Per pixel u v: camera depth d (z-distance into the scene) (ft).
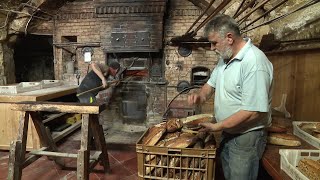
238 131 4.67
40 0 11.87
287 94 8.08
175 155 4.62
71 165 9.19
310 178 3.84
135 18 12.35
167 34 12.89
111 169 8.87
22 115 7.05
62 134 10.58
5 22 12.21
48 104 6.94
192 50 12.84
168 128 5.21
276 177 4.11
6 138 9.98
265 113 4.26
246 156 4.65
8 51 13.28
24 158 7.10
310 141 5.22
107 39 12.71
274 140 5.27
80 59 13.84
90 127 7.12
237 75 4.34
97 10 12.42
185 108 13.10
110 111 14.01
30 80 15.98
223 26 4.23
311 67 6.70
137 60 13.46
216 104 5.01
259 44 8.64
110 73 11.72
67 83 13.79
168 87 13.26
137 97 13.71
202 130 5.18
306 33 6.73
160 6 11.96
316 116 6.52
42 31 13.66
